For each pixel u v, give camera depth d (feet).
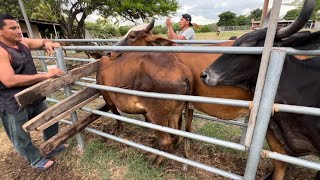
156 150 9.01
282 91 6.67
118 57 9.85
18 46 9.22
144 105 8.97
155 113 8.85
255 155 6.32
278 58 5.09
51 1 41.32
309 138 6.66
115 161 10.91
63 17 47.91
